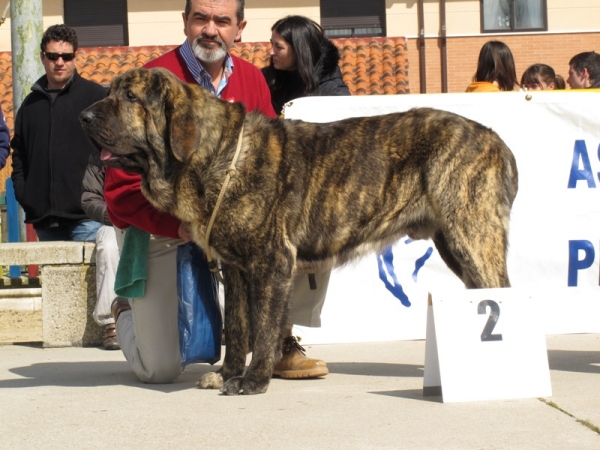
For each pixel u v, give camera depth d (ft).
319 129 14.83
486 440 11.22
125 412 13.20
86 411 13.33
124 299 16.61
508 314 13.70
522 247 19.35
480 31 65.26
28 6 27.78
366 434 11.62
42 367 17.83
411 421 12.23
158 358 15.33
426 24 65.16
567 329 19.45
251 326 14.97
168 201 14.24
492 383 13.50
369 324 19.45
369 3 65.77
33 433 12.09
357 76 56.49
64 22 66.49
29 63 27.84
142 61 58.49
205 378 15.02
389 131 14.88
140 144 14.08
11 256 20.71
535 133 19.25
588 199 19.39
